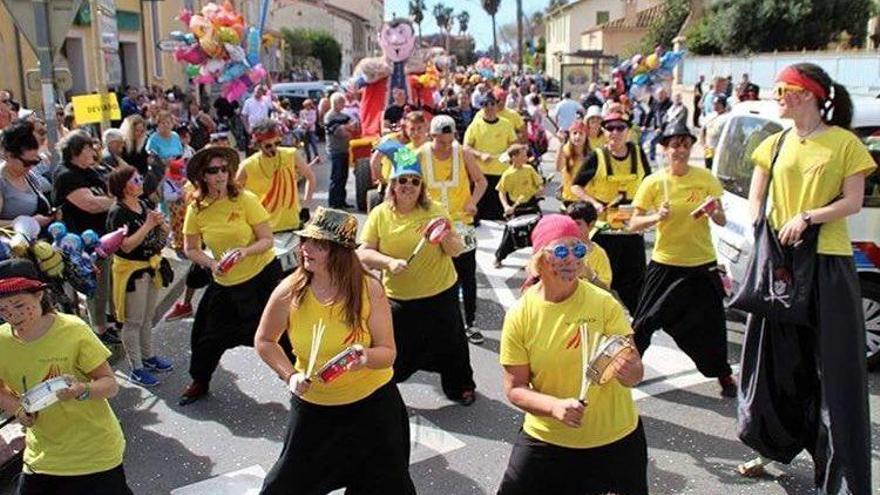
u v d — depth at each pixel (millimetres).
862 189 3895
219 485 4641
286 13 59844
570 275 3148
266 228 5590
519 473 3369
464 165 6387
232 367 6402
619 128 6508
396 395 3639
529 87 30859
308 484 3521
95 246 5570
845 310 3967
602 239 6539
